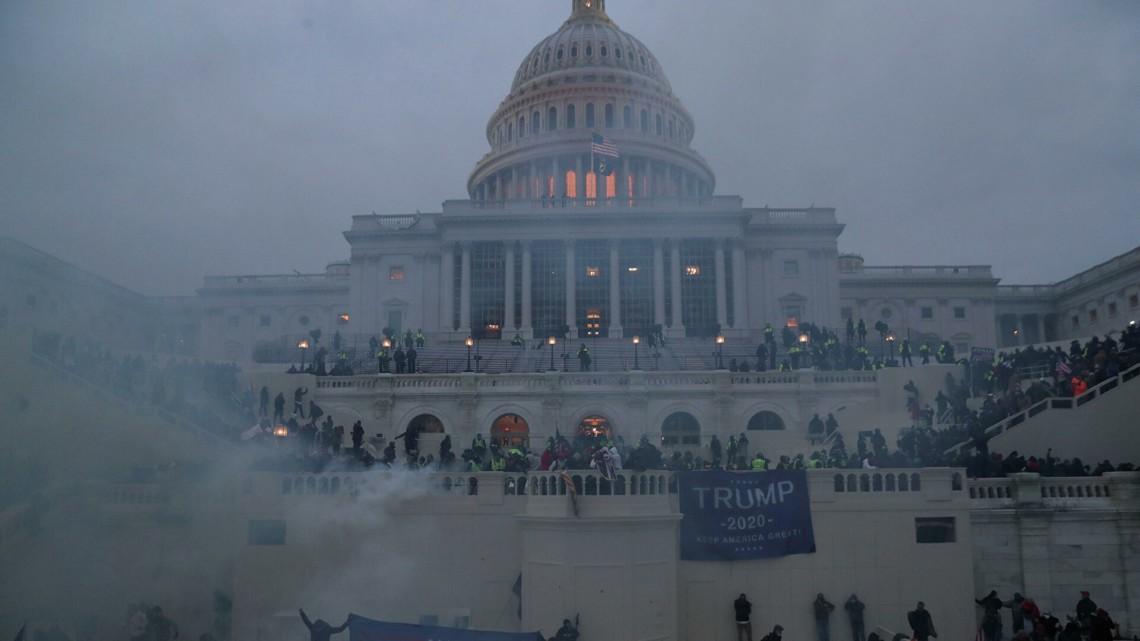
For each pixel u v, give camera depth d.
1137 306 88.69
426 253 85.31
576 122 105.69
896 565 27.61
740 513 27.39
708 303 78.44
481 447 40.06
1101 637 24.88
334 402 50.91
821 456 33.97
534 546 26.42
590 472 26.06
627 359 60.84
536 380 50.88
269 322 99.25
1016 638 23.94
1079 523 29.00
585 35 111.69
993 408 38.75
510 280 78.31
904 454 31.45
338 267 102.50
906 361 53.09
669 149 102.19
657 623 25.91
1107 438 34.84
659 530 26.38
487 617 27.48
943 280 100.38
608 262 79.00
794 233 83.00
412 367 55.00
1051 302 103.06
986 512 28.77
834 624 27.19
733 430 50.00
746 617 26.47
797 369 52.16
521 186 102.94
